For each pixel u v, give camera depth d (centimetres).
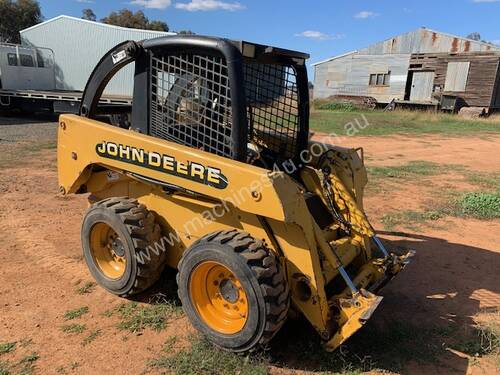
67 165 450
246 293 317
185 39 348
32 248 537
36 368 332
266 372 327
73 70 2561
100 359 343
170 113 376
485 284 485
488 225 675
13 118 1878
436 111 2820
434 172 1062
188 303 355
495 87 2847
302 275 331
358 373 332
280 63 394
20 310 406
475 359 356
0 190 771
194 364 335
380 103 3288
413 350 363
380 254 430
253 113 405
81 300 425
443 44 3180
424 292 463
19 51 2042
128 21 5472
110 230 430
